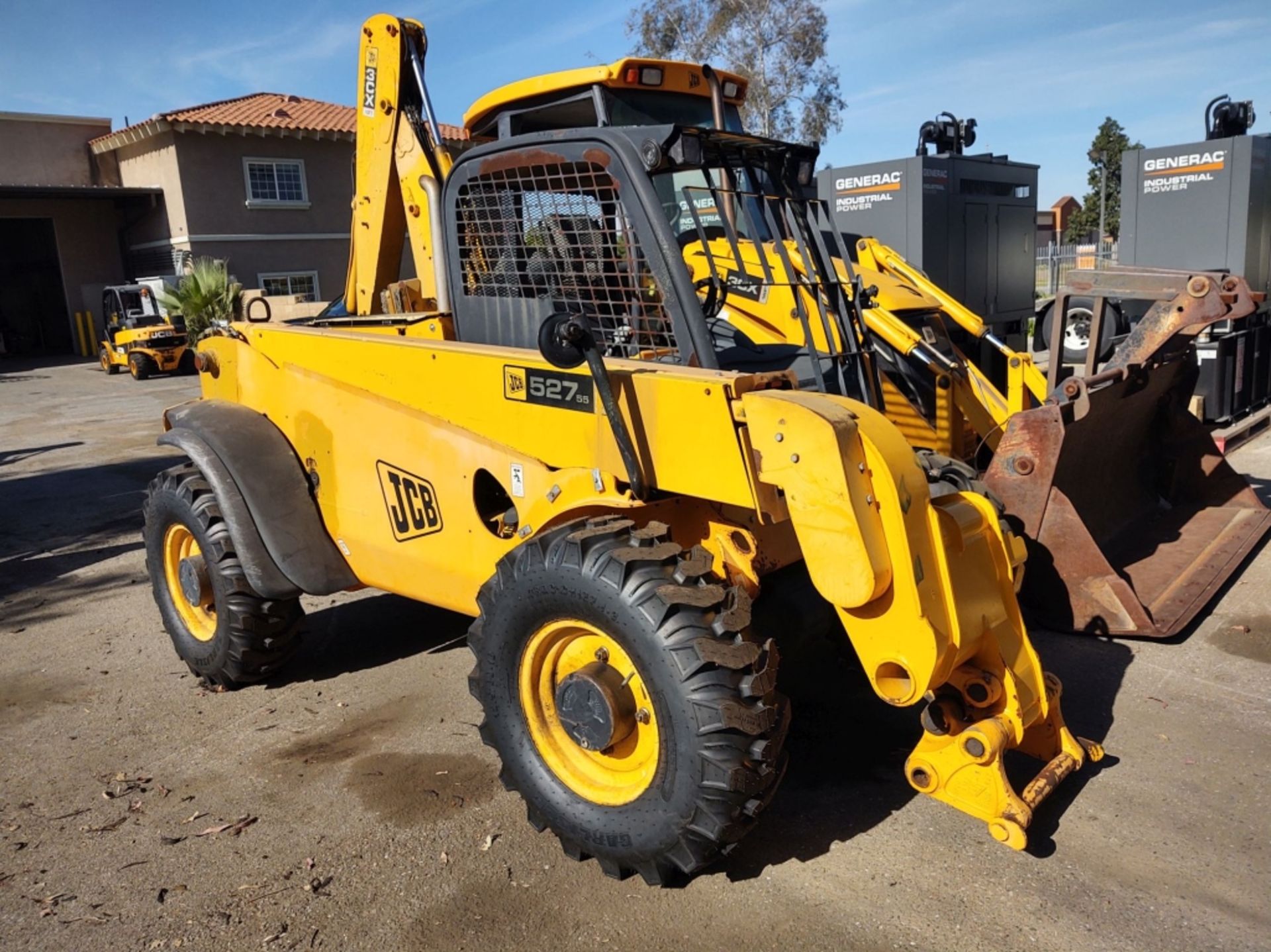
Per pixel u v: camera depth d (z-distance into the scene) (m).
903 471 2.62
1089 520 4.82
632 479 2.85
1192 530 5.18
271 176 24.09
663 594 2.66
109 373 20.94
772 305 3.88
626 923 2.79
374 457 3.89
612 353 3.32
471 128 4.95
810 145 3.49
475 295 3.72
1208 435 5.36
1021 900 2.79
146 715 4.33
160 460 10.65
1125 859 2.95
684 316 3.01
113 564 6.78
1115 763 3.49
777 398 2.64
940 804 3.31
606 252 3.29
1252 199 9.48
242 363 4.53
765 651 2.71
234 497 4.14
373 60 4.60
